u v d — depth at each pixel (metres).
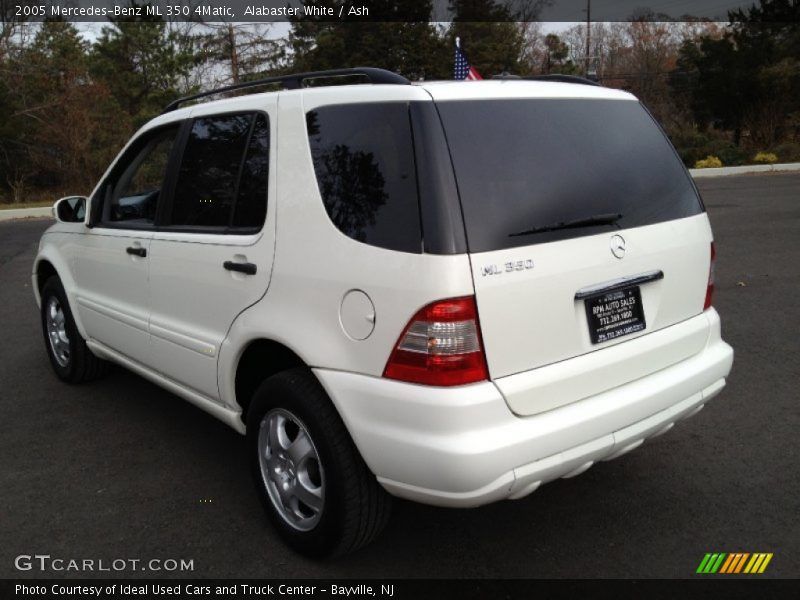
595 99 3.01
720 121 32.38
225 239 3.13
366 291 2.49
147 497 3.51
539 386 2.49
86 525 3.26
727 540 3.04
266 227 2.92
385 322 2.44
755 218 12.78
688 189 3.20
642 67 46.72
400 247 2.41
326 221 2.66
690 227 3.11
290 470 2.96
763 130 30.27
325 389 2.65
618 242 2.76
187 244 3.37
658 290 2.94
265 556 3.01
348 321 2.56
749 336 5.79
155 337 3.72
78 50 32.41
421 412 2.36
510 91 2.72
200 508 3.40
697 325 3.14
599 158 2.84
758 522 3.16
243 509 3.39
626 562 2.90
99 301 4.34
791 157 28.42
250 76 33.22
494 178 2.49
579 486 3.54
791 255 9.12
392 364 2.43
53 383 5.16
